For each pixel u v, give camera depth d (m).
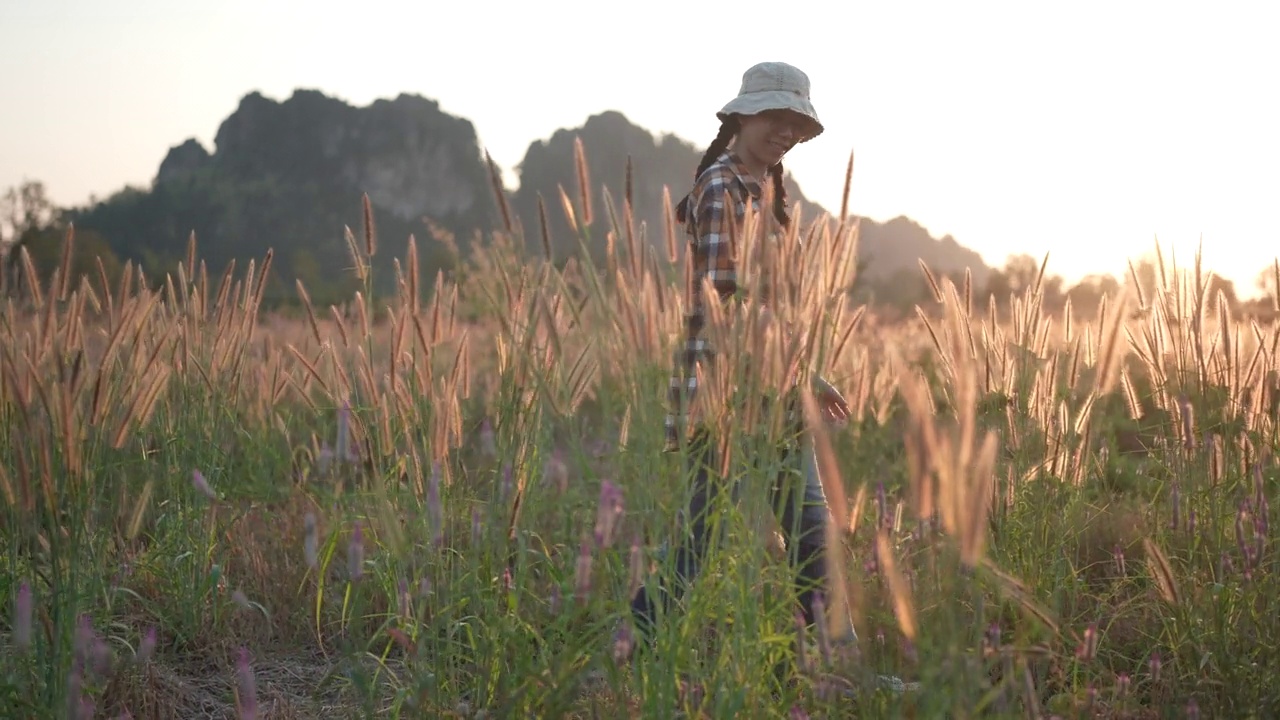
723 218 3.58
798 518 2.81
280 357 5.14
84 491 2.99
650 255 2.82
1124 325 3.65
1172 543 3.87
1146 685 3.45
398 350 3.40
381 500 3.07
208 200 194.00
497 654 2.95
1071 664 3.23
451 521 3.19
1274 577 3.38
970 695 1.99
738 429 2.72
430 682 2.82
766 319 2.68
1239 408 3.81
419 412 3.31
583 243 2.80
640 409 2.71
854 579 2.88
